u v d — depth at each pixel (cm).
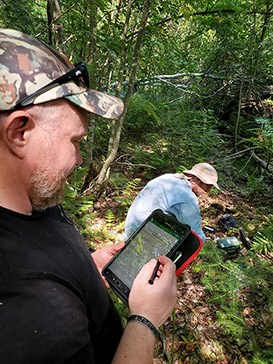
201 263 238
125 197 342
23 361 47
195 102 645
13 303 51
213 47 608
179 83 668
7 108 55
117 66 336
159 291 75
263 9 567
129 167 412
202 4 431
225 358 199
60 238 70
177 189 237
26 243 61
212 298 216
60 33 263
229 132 627
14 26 263
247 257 259
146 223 115
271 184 458
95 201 331
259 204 397
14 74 57
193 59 634
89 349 56
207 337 210
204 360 197
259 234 305
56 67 64
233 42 559
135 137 490
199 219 246
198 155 464
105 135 419
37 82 59
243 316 220
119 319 94
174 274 81
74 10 277
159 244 106
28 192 63
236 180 458
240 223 345
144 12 277
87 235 279
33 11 332
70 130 64
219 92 659
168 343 206
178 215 235
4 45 60
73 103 64
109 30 301
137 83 473
